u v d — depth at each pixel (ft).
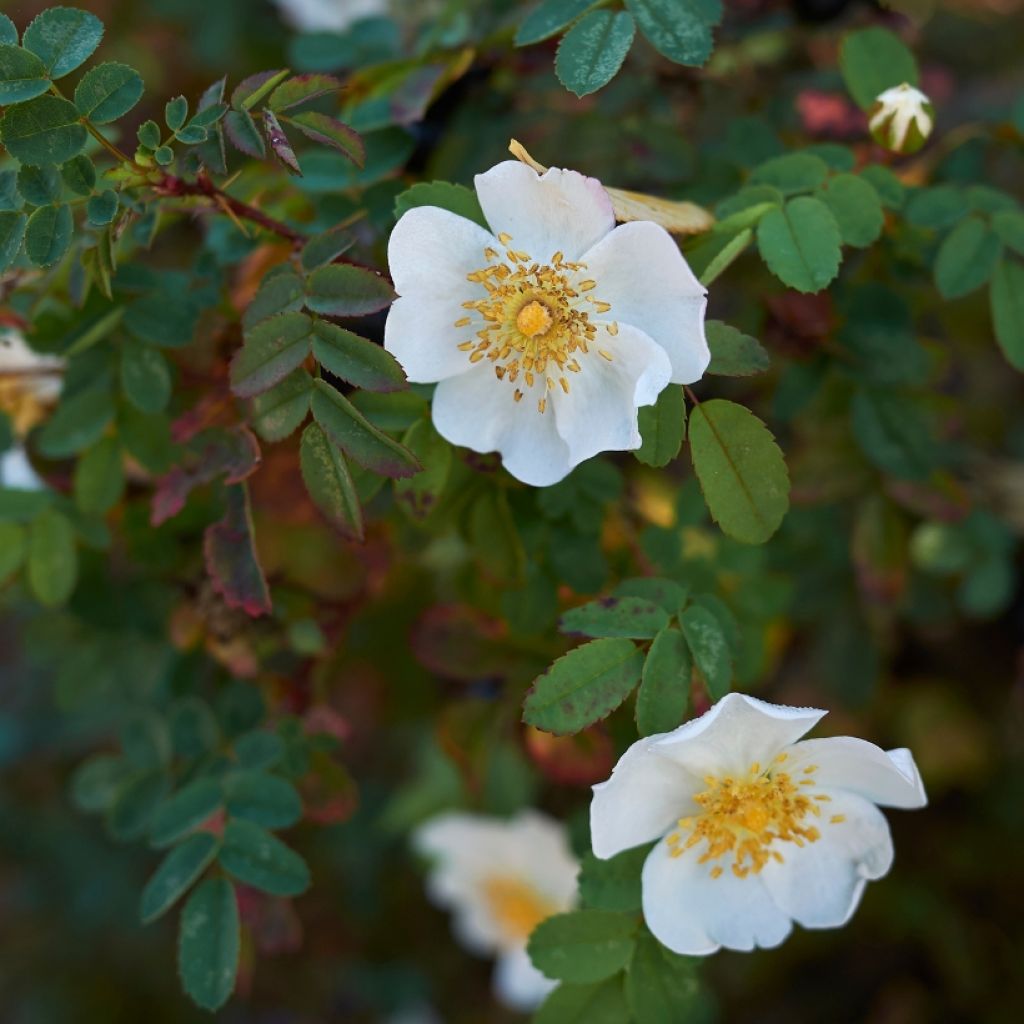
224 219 1.66
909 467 1.74
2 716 2.67
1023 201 1.80
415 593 1.96
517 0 1.78
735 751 1.51
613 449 1.52
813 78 1.88
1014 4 2.14
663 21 1.53
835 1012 2.25
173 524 1.75
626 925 1.53
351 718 1.99
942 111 2.05
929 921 2.16
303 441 1.51
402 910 2.53
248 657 1.75
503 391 1.54
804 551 1.88
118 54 2.20
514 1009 2.52
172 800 1.62
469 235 1.51
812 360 1.74
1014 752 2.09
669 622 1.52
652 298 1.50
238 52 2.23
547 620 1.67
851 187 1.60
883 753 1.49
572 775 1.66
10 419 1.73
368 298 1.51
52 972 2.58
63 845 2.61
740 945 1.52
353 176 1.67
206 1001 1.56
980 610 1.93
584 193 1.49
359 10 1.99
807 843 1.53
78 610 1.80
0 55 1.49
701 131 1.83
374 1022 2.54
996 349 2.11
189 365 1.68
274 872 1.59
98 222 1.51
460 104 1.75
